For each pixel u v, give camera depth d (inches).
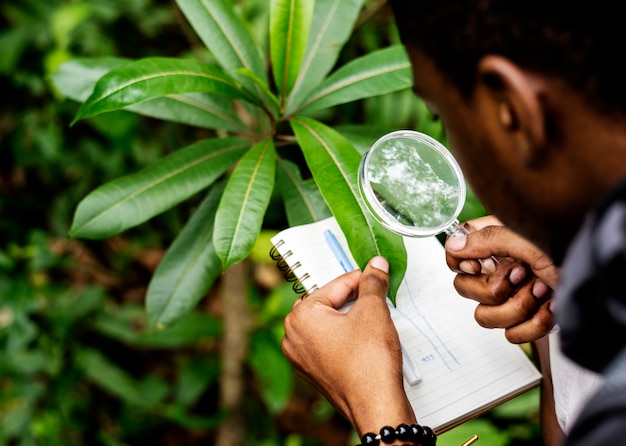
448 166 32.3
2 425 65.9
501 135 18.6
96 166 73.6
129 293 87.3
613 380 15.4
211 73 36.6
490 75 17.4
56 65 64.0
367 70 39.3
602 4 15.7
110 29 68.5
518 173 19.1
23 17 70.6
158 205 39.2
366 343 29.3
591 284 15.3
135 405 73.9
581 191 18.0
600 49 15.9
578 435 15.9
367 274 31.7
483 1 16.9
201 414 84.0
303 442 75.0
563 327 16.7
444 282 36.3
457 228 32.9
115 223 38.7
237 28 40.2
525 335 30.8
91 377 69.6
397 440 26.5
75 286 85.6
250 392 80.7
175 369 86.4
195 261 42.0
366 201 32.1
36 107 74.4
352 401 28.5
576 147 17.3
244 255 34.7
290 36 37.9
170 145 63.5
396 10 19.8
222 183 43.3
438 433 33.4
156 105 41.4
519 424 64.0
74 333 70.5
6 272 66.7
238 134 47.9
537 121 17.2
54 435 67.4
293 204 40.5
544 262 28.5
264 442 76.0
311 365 30.7
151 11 67.4
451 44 18.2
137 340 68.6
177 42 70.1
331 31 41.1
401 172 32.0
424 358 34.0
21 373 65.9
